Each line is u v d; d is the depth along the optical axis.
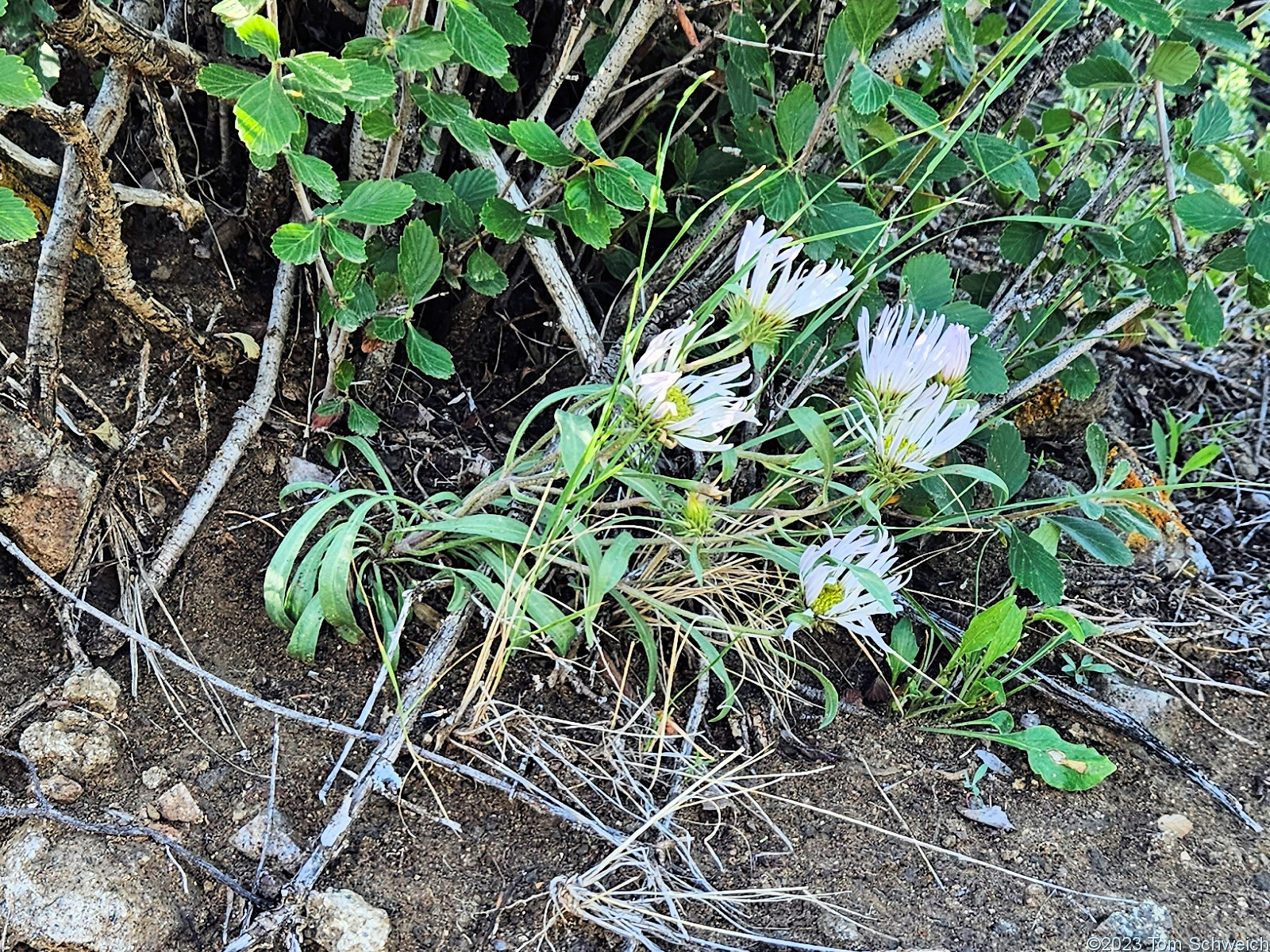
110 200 0.30
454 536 0.37
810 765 0.36
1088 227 0.41
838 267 0.29
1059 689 0.39
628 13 0.40
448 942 0.29
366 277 0.40
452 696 0.35
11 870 0.27
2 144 0.31
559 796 0.33
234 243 0.41
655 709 0.36
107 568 0.34
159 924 0.27
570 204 0.32
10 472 0.32
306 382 0.41
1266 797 0.37
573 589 0.39
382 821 0.31
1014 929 0.31
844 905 0.31
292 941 0.28
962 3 0.33
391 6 0.30
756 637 0.38
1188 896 0.33
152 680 0.33
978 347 0.37
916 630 0.41
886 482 0.31
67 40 0.29
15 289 0.36
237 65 0.39
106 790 0.30
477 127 0.33
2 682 0.31
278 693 0.33
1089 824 0.35
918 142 0.40
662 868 0.31
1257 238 0.37
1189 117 0.46
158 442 0.37
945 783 0.36
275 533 0.37
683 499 0.35
